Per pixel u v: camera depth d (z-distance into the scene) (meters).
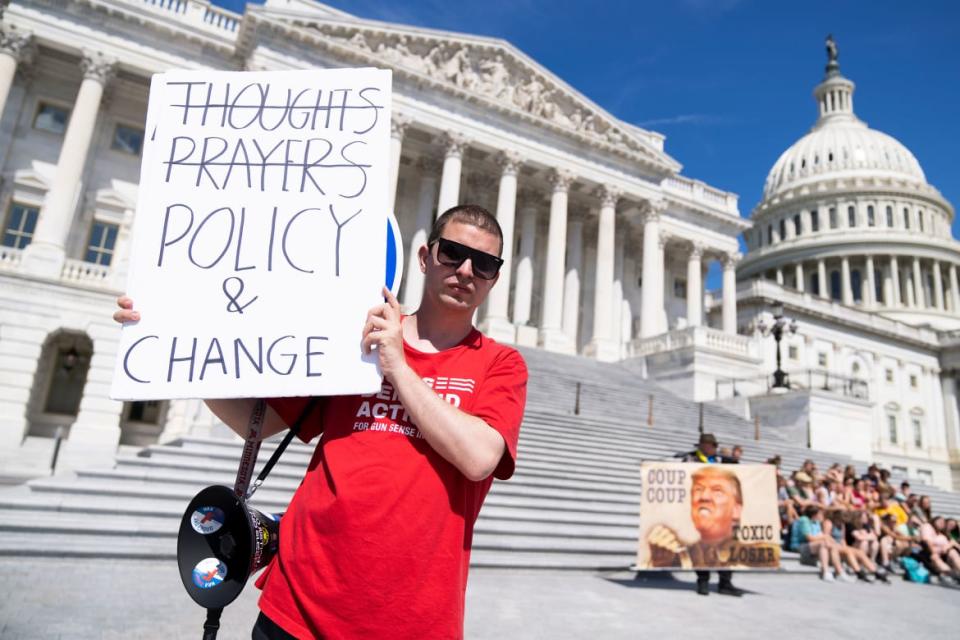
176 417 27.30
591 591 8.92
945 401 71.56
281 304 2.43
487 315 35.38
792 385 34.81
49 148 31.00
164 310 2.44
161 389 2.34
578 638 6.16
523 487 13.65
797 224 94.94
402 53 35.00
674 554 9.94
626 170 41.28
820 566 12.62
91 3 30.02
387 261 2.72
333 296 2.43
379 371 2.29
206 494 2.29
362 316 2.39
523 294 40.00
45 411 27.22
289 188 2.62
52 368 27.62
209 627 2.17
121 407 26.69
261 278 2.48
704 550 9.98
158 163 2.66
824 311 63.44
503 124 37.31
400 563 2.05
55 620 5.29
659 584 10.22
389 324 2.26
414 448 2.24
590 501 13.78
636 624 6.99
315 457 2.36
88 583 6.75
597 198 42.12
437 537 2.13
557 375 26.75
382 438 2.25
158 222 2.56
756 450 22.77
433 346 2.67
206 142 2.70
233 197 2.61
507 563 9.98
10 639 4.72
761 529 10.27
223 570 2.20
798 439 27.38
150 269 2.50
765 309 58.62
